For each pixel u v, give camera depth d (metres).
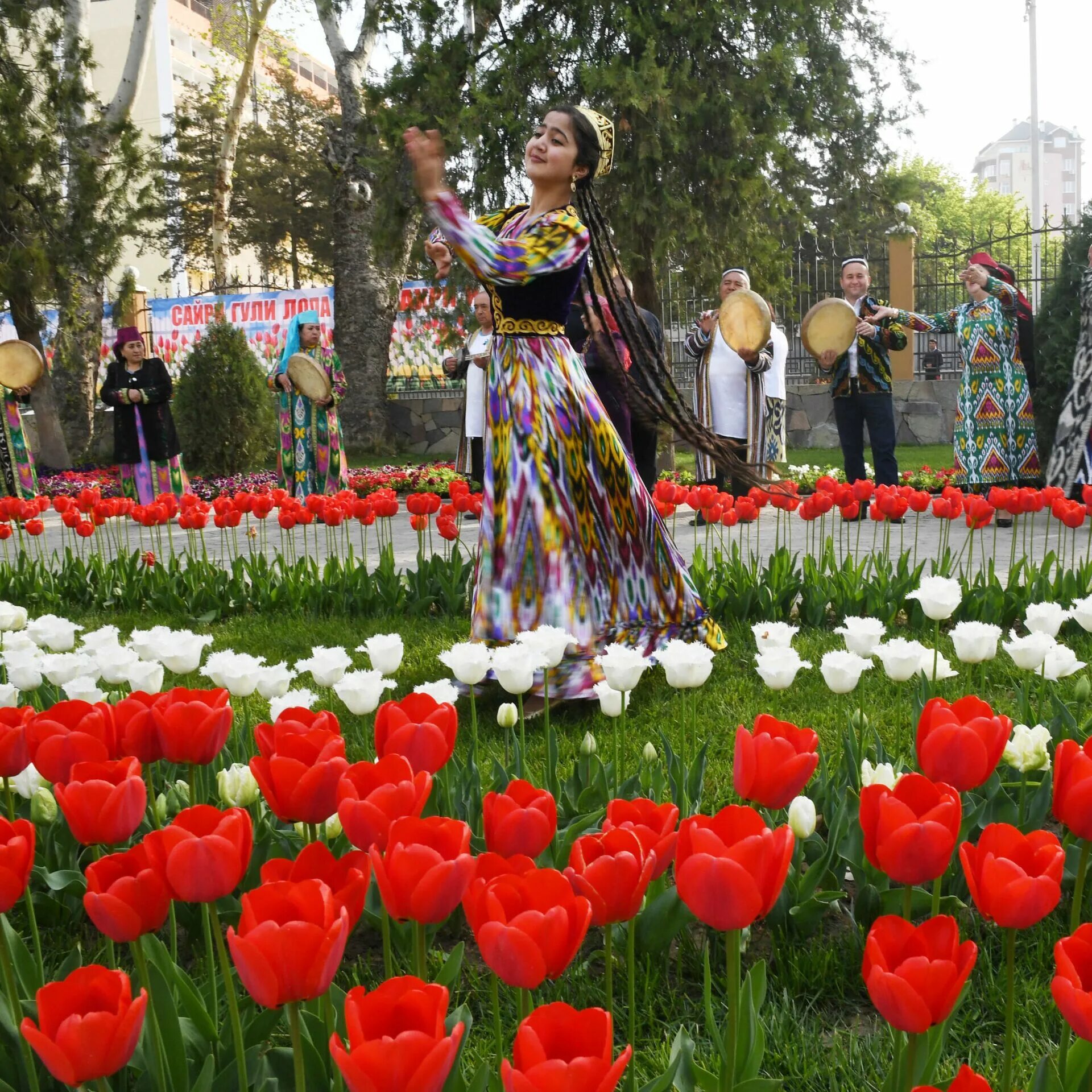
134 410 13.09
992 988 2.35
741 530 6.68
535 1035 1.06
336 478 12.73
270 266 46.94
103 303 24.84
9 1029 1.89
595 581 4.61
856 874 2.68
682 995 2.43
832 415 20.59
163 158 21.27
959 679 4.66
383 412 23.03
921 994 1.22
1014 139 146.00
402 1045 1.05
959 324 9.99
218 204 27.41
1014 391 9.83
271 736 1.96
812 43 16.53
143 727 2.07
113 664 3.01
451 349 24.27
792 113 16.75
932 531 9.45
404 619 6.54
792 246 19.80
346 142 22.45
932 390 20.17
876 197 18.12
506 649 2.93
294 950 1.21
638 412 4.81
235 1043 1.64
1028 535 8.90
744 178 15.84
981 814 2.83
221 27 27.36
